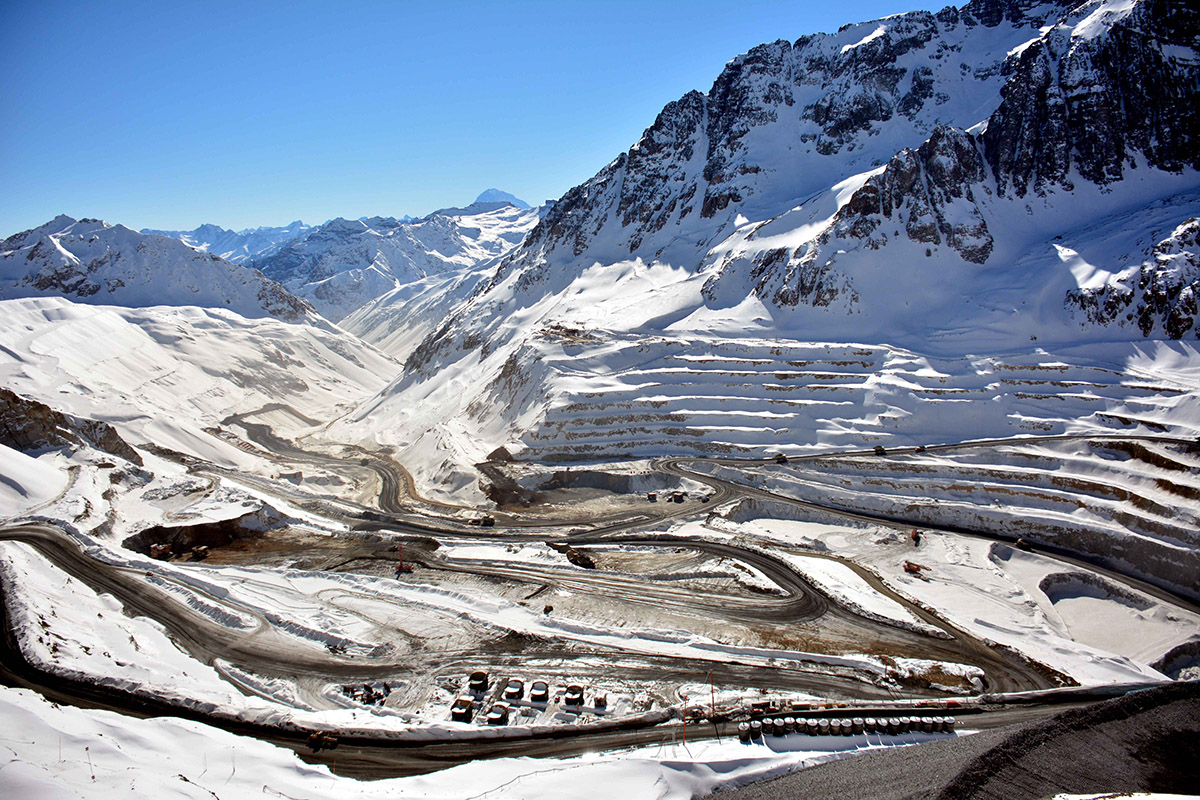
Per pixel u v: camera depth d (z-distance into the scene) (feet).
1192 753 125.08
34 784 89.92
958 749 122.93
